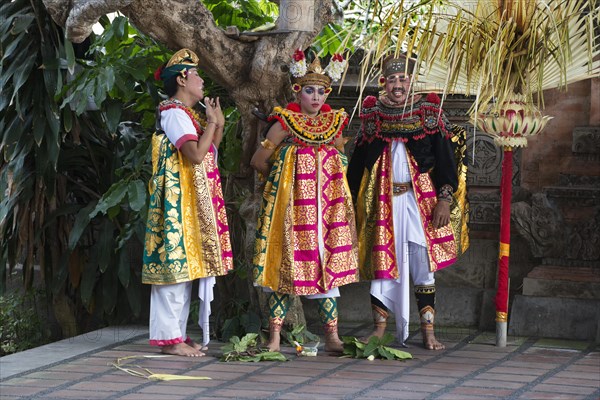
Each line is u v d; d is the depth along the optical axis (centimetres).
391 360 596
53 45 712
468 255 724
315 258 604
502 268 638
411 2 645
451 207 643
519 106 624
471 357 605
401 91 625
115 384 527
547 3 604
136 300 728
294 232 607
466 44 606
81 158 764
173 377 541
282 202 608
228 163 689
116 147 759
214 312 746
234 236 706
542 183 716
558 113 712
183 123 592
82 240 759
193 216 599
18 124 720
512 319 679
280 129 611
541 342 655
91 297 751
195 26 621
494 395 500
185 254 594
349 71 741
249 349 612
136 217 693
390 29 598
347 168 652
